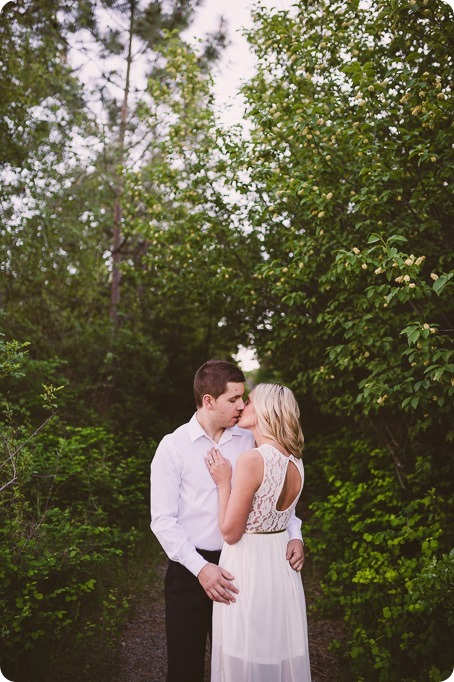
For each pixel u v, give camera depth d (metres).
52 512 4.31
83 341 8.55
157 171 6.77
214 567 2.29
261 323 7.12
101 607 4.01
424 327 3.24
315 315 5.79
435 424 4.64
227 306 6.97
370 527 4.60
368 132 4.18
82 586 3.64
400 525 4.52
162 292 7.56
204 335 11.33
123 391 9.27
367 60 4.86
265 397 2.36
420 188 4.06
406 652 3.11
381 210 4.04
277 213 5.34
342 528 4.78
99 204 8.50
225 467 2.40
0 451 4.07
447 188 3.78
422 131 4.20
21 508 3.97
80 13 8.09
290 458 2.35
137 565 4.98
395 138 4.40
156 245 7.23
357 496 4.77
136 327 10.12
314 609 4.17
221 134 6.09
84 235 8.32
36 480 5.02
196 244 6.47
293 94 4.84
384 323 4.12
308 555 5.27
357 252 3.58
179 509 2.46
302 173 4.55
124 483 6.61
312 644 3.73
